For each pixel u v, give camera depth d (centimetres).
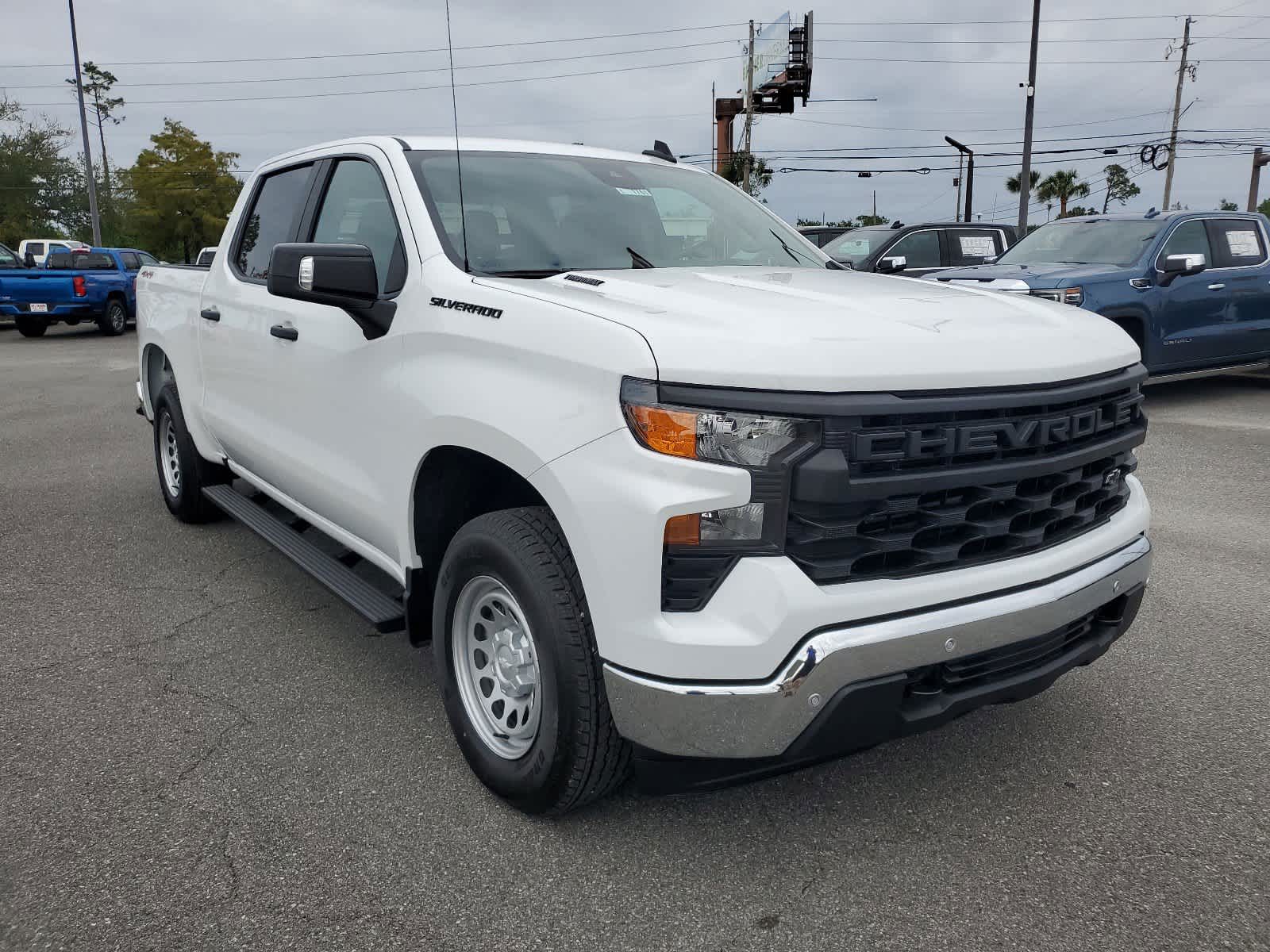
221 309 458
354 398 337
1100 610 294
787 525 228
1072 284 938
